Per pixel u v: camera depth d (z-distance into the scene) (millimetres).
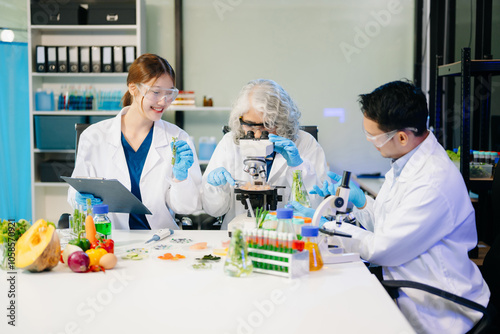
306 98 4859
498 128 3637
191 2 4801
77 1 4715
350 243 1612
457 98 4242
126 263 1550
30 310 1157
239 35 4824
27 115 4887
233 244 1403
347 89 4844
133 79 2180
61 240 1837
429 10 4609
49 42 4809
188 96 4562
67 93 4715
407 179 1562
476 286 1533
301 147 2441
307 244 1461
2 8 4797
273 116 2117
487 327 1382
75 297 1240
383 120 1517
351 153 4887
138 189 2344
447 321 1477
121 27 4508
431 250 1531
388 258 1539
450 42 4332
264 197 1905
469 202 1580
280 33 4812
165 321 1088
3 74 4832
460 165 3068
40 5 4527
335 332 1036
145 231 2029
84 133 2375
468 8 3984
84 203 1965
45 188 4902
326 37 4805
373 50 4809
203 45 4836
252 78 4848
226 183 2258
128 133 2369
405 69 4820
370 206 1945
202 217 3166
